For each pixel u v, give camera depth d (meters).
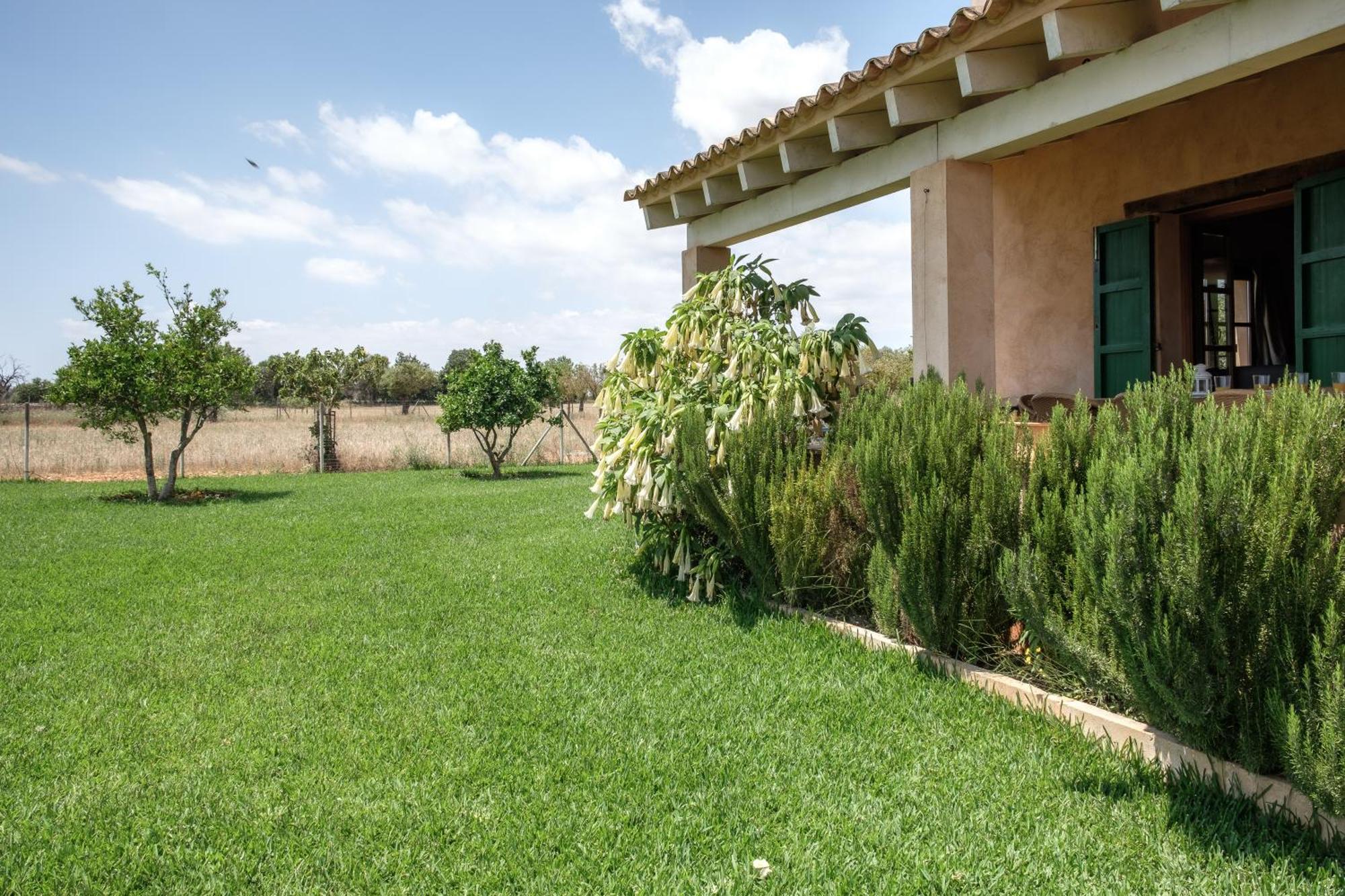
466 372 19.30
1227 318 7.26
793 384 5.82
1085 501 3.44
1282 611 2.48
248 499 13.88
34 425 37.25
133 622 5.54
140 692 4.16
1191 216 6.83
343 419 44.34
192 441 26.11
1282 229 7.59
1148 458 2.72
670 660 4.53
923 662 4.11
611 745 3.42
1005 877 2.38
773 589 5.40
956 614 3.99
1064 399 7.09
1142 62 4.58
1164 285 6.78
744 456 5.35
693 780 3.08
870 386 6.09
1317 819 2.45
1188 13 4.69
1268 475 2.63
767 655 4.52
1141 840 2.55
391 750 3.40
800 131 6.68
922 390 4.91
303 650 4.86
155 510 12.31
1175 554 2.56
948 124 5.90
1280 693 2.46
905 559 3.97
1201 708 2.62
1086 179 7.40
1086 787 2.91
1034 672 3.82
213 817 2.85
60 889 2.42
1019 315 8.18
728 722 3.63
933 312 5.96
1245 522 2.53
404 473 20.12
